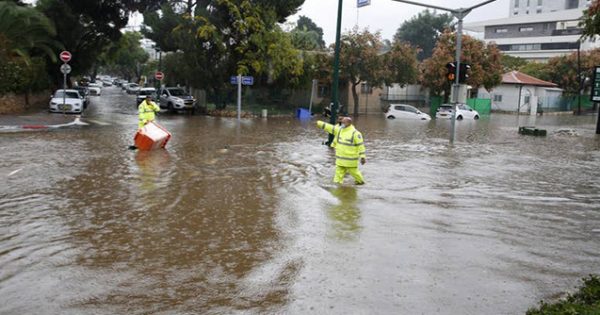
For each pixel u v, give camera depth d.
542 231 8.20
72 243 7.15
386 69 44.44
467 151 19.25
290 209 9.27
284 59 37.88
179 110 38.44
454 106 21.55
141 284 5.76
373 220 8.57
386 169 14.14
